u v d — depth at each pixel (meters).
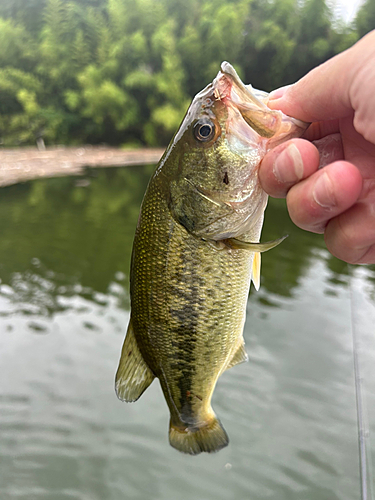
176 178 0.15
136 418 0.43
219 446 0.17
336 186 0.10
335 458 0.38
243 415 0.43
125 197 1.52
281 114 0.13
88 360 0.50
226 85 0.14
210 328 0.15
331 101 0.12
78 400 0.44
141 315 0.16
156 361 0.16
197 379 0.16
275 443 0.40
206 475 0.37
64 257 0.85
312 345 0.54
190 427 0.17
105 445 0.40
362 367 0.36
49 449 0.39
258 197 0.14
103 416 0.43
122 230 1.08
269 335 0.56
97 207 1.34
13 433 0.40
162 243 0.15
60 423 0.42
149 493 0.35
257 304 0.65
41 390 0.45
